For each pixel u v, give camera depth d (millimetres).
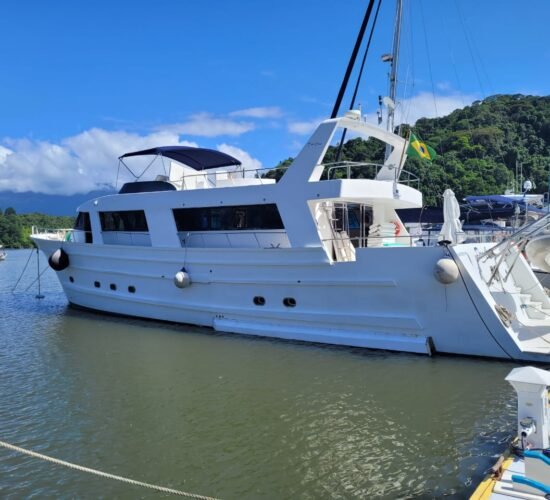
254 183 14023
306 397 8109
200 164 15664
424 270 9789
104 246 14305
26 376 9648
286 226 11266
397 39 13836
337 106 15891
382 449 6289
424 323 10000
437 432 6691
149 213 13383
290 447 6438
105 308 15102
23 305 18625
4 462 6234
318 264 10797
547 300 11234
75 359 10742
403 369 9289
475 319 9555
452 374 8922
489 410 7324
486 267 10625
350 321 10711
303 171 11008
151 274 13391
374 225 12828
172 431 7031
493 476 4609
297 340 11312
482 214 24062
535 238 10570
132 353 11062
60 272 16062
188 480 5746
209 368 9797
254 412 7594
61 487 5641
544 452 4492
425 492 5316
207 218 12648
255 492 5453
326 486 5516
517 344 9336
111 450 6523
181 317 13297
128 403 8125
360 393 8195
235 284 12008
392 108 13602
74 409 7926
